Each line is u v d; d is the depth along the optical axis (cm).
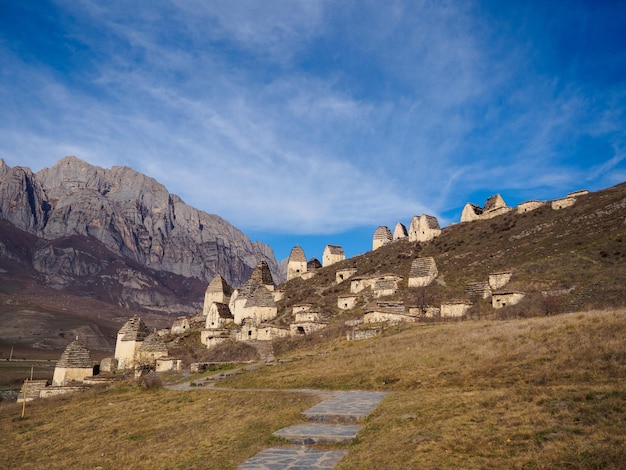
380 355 3528
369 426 1855
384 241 14675
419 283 8912
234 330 8544
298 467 1520
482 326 3934
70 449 2531
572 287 6175
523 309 5856
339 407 2222
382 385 2725
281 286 12900
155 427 2641
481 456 1382
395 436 1659
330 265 13788
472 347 3105
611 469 1177
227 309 9956
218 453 1872
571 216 9894
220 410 2709
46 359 13950
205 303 11306
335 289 10794
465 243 11025
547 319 3519
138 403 3438
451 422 1688
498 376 2352
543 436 1434
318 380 3125
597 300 5394
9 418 3612
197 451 1981
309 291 11294
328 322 7431
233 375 4041
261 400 2700
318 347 5519
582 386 1870
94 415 3275
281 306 10131
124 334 6875
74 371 5938
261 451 1755
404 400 2172
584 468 1207
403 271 10325
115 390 4325
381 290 8894
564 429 1454
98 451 2384
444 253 10838
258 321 8475
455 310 6700
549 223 10056
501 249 9700
